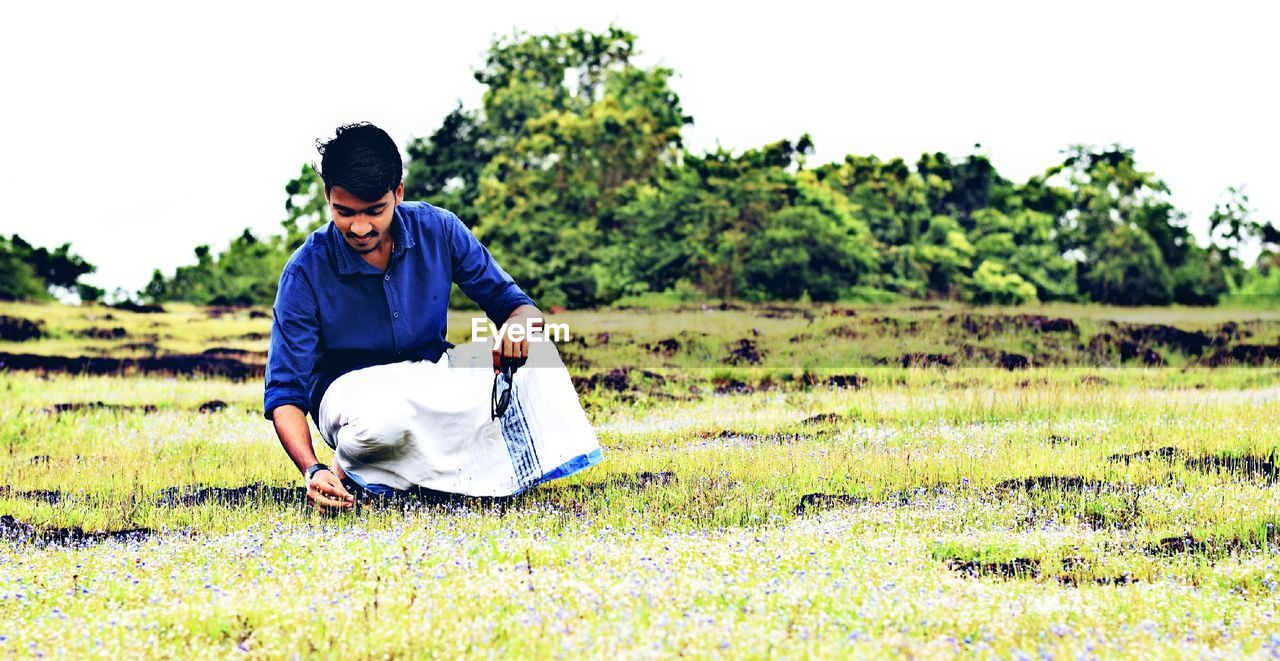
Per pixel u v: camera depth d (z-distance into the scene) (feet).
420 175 173.88
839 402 42.47
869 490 25.91
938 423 36.52
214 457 31.76
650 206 139.54
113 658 14.98
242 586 17.99
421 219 24.23
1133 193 151.33
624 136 156.97
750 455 29.76
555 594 16.99
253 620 16.42
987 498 25.03
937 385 46.91
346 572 18.43
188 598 17.29
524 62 180.04
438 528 21.47
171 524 23.65
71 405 43.42
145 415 41.55
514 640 15.14
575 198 153.38
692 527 22.47
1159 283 145.79
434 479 23.57
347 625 15.83
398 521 21.84
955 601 17.07
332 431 23.68
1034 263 144.05
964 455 29.63
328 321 23.82
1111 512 24.14
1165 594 17.79
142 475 29.04
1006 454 29.60
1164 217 151.53
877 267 134.82
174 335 82.89
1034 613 16.65
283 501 25.50
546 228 145.69
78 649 15.44
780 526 22.57
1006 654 14.87
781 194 133.80
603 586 17.12
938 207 155.12
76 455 33.04
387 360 24.32
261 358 68.18
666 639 15.03
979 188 155.63
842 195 146.00
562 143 155.63
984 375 50.83
